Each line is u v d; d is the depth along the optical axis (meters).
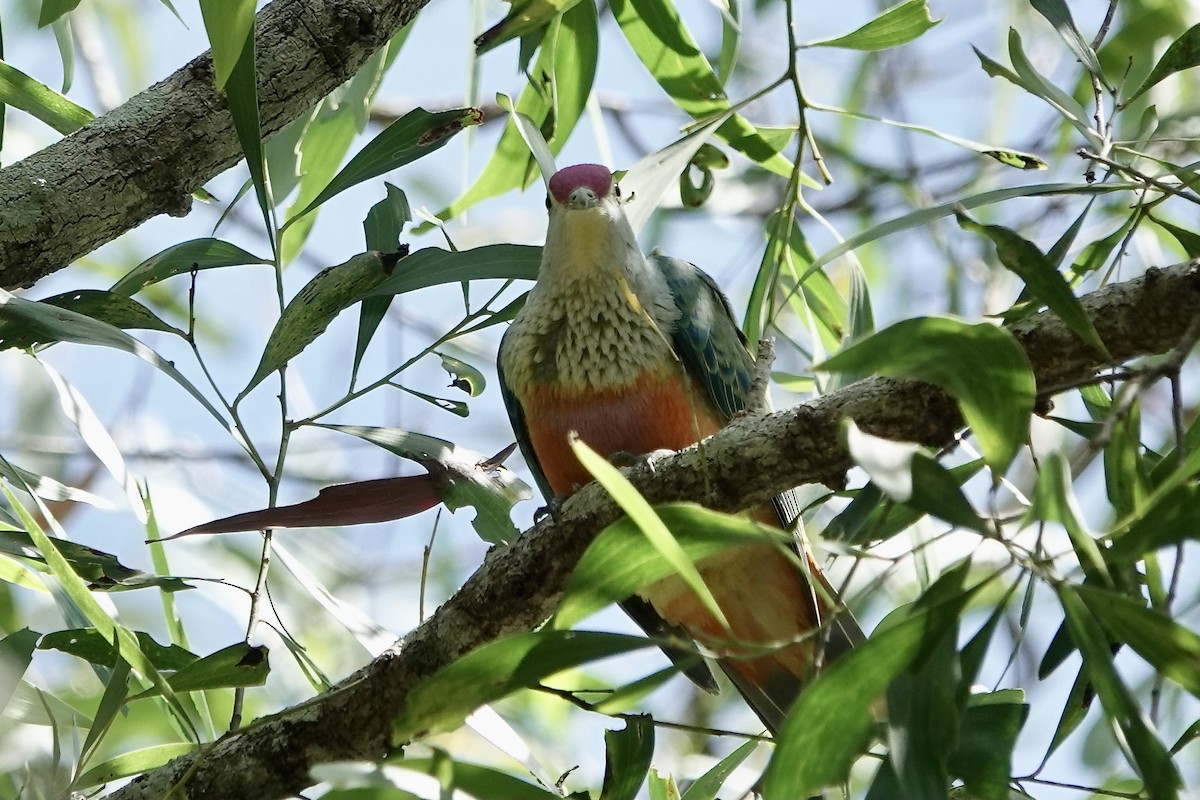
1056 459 3.88
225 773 6.44
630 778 5.63
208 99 6.70
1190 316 5.05
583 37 8.38
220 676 6.15
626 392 8.12
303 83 6.81
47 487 6.46
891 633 3.98
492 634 6.41
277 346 6.59
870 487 5.71
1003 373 4.04
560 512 6.30
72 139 6.60
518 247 6.88
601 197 8.23
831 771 4.16
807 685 4.31
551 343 8.22
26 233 6.37
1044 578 4.02
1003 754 4.55
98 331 6.11
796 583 7.93
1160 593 5.71
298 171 8.44
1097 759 8.84
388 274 6.72
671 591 8.09
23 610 10.93
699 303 8.65
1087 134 6.15
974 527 3.94
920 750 4.23
